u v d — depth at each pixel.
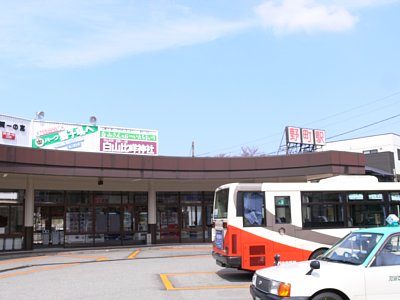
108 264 17.19
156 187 27.91
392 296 6.91
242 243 12.05
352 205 13.11
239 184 12.43
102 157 23.41
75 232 25.55
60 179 25.28
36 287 11.65
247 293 10.39
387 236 7.30
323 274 6.91
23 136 25.80
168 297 9.95
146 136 30.20
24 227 23.66
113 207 26.89
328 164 25.02
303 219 12.59
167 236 27.83
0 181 23.17
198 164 25.78
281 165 25.92
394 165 41.19
